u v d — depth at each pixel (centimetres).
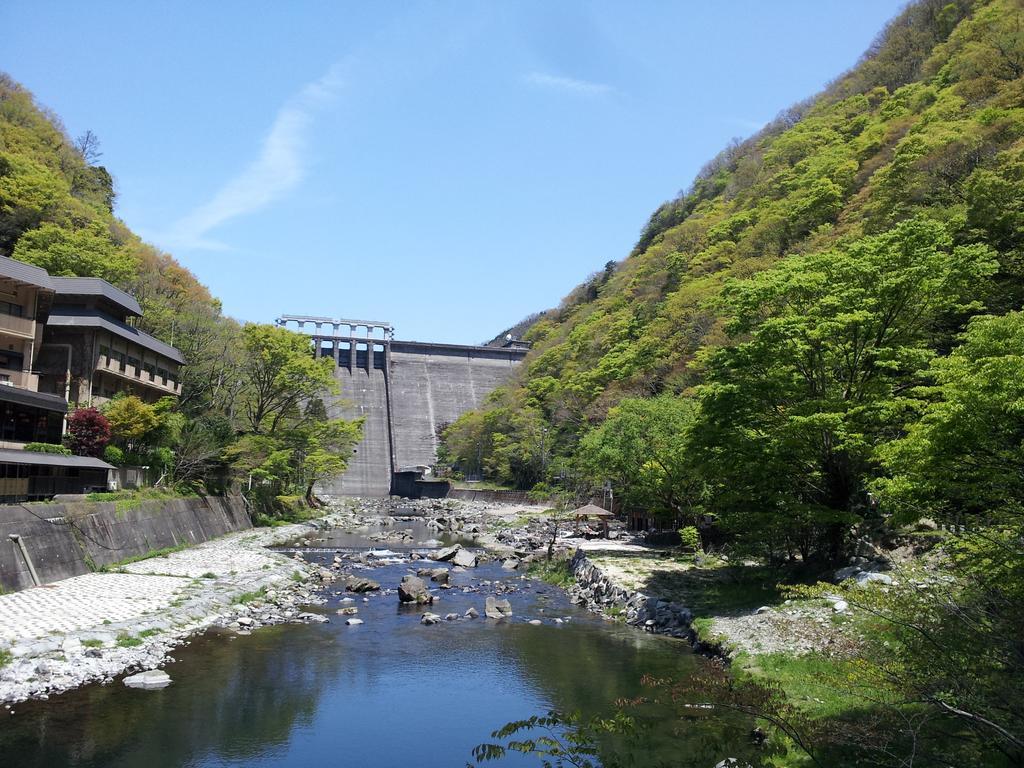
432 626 3161
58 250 7031
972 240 4531
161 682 2211
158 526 4594
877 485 2373
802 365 3128
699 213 18000
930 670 1165
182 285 9538
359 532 7956
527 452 11981
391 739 1870
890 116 12450
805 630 2242
